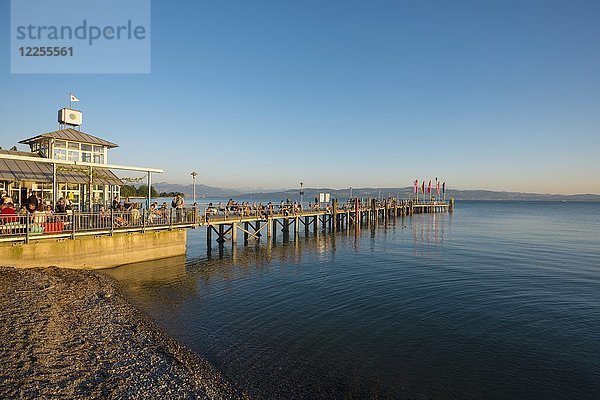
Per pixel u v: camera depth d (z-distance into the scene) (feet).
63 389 21.38
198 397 23.03
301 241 107.76
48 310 33.88
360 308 44.06
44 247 48.91
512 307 44.93
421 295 49.85
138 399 21.70
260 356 30.48
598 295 50.26
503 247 97.19
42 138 73.31
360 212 160.04
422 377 27.86
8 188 63.36
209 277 58.44
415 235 124.98
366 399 24.66
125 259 59.77
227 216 90.48
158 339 31.96
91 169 64.69
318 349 32.30
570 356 31.78
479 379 27.76
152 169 70.03
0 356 23.97
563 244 104.06
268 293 49.88
